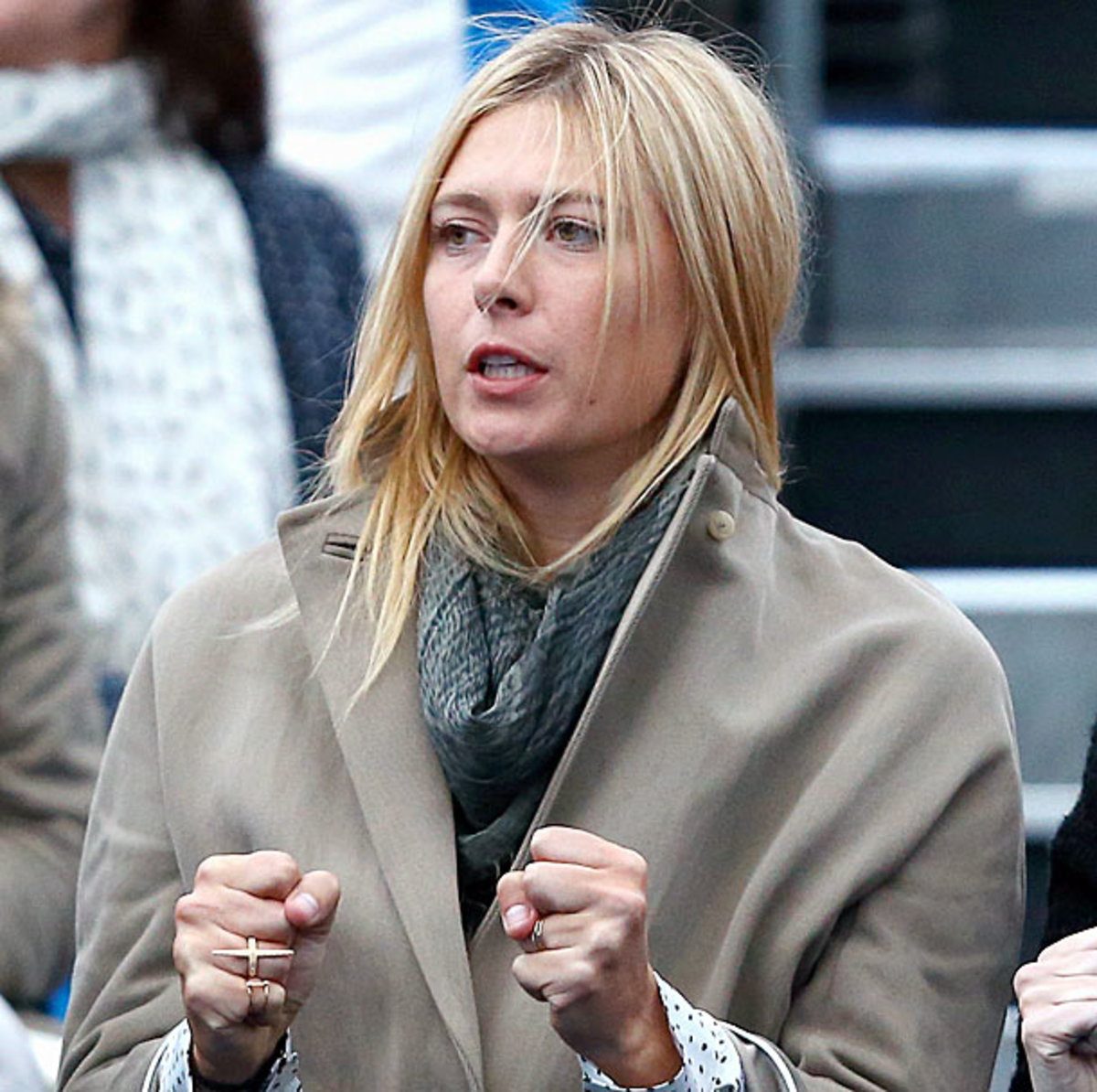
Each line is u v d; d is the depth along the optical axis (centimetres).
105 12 1271
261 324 1284
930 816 759
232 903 690
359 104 1550
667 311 764
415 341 791
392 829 763
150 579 1231
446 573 784
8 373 1034
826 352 1825
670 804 757
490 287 744
